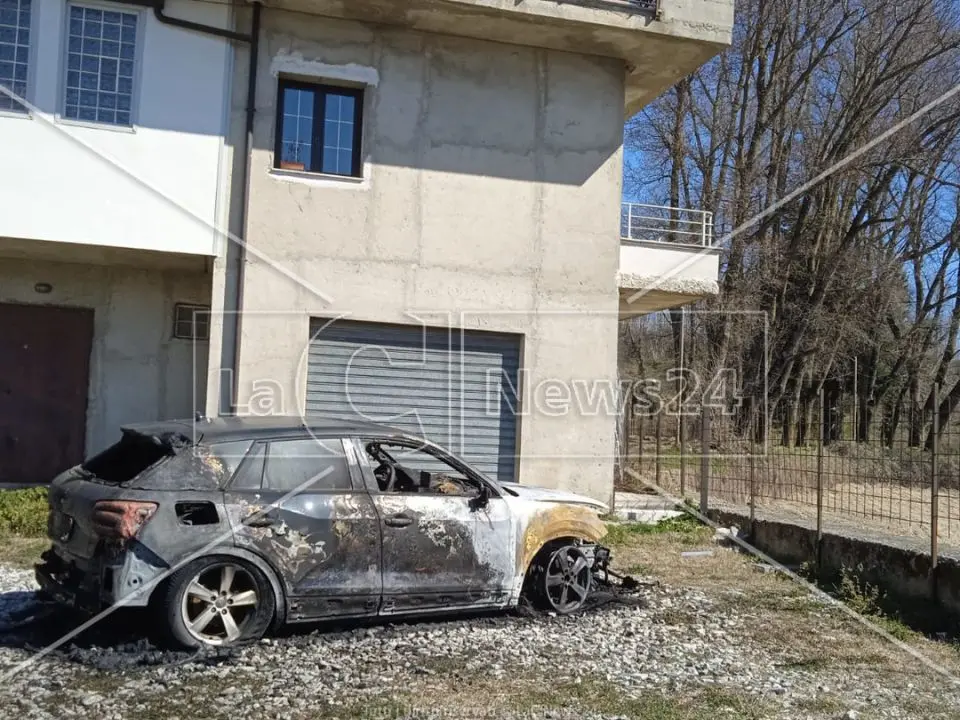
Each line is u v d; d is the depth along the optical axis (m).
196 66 11.57
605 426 12.67
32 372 13.05
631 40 12.41
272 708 4.79
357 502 6.14
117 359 13.34
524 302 12.53
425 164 12.27
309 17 11.96
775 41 25.73
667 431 15.06
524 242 12.58
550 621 6.78
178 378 13.53
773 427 13.18
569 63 12.85
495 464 12.47
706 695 5.27
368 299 11.98
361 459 6.31
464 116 12.44
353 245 11.97
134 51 11.41
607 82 13.00
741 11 25.81
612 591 7.75
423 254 12.21
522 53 12.69
